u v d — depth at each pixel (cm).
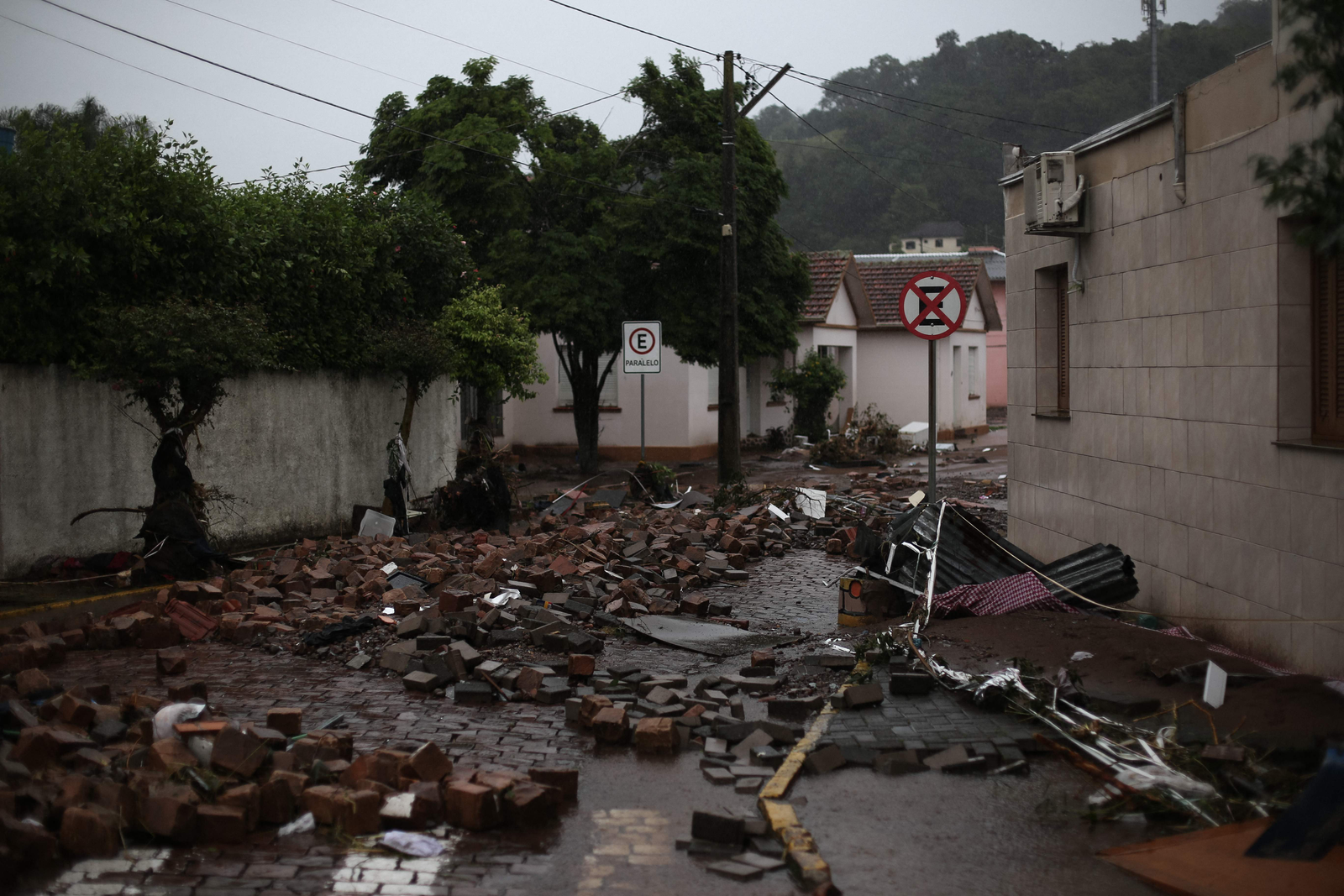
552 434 2938
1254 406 743
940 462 2881
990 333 5672
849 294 3534
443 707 712
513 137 2245
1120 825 511
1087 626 810
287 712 607
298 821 505
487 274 2275
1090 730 609
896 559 952
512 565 1116
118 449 1174
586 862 475
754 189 2338
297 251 1453
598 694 743
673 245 2256
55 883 438
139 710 625
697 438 2892
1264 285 729
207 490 1208
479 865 470
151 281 1177
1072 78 6475
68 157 1092
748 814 533
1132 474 926
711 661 853
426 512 1603
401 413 1761
